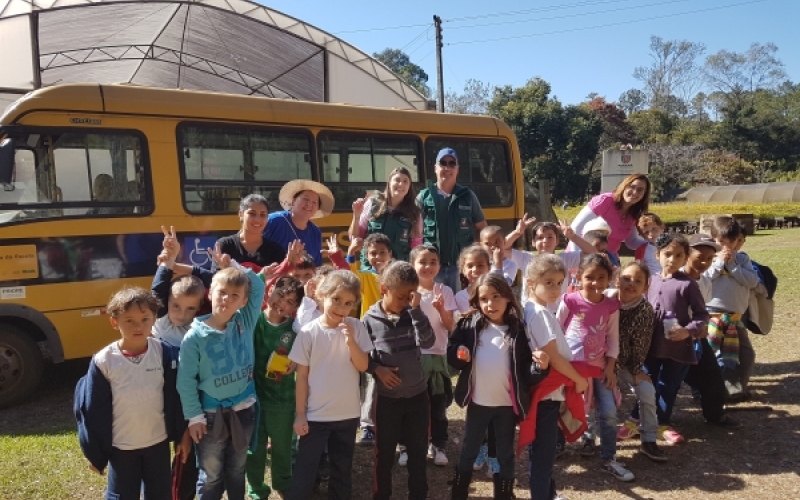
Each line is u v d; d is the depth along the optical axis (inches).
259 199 183.5
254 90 765.3
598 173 2079.2
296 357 148.6
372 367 149.7
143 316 131.4
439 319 184.4
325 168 330.3
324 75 639.1
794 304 418.9
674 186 2126.0
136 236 276.8
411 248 227.0
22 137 255.8
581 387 158.7
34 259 256.4
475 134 388.2
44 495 171.8
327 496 169.5
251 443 147.7
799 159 2613.2
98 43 615.2
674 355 204.8
